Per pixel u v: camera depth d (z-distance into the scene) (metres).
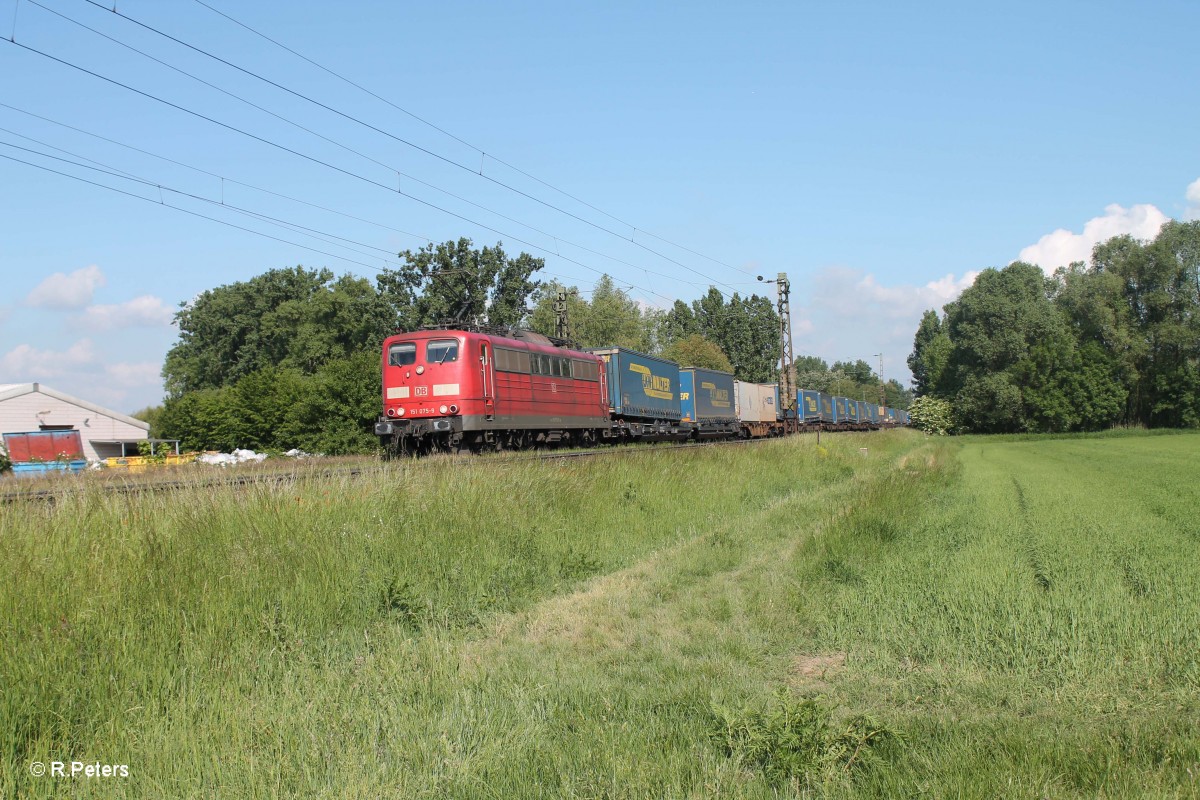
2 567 6.77
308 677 6.45
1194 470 29.20
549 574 10.73
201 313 86.75
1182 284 83.25
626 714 5.83
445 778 4.85
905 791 4.41
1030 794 4.22
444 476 12.70
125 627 6.55
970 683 6.25
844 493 21.11
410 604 8.50
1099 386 79.81
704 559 11.70
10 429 42.50
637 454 18.97
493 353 24.59
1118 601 7.88
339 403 41.66
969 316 84.12
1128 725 5.19
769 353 101.62
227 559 8.13
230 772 4.88
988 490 22.14
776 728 5.17
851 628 7.88
